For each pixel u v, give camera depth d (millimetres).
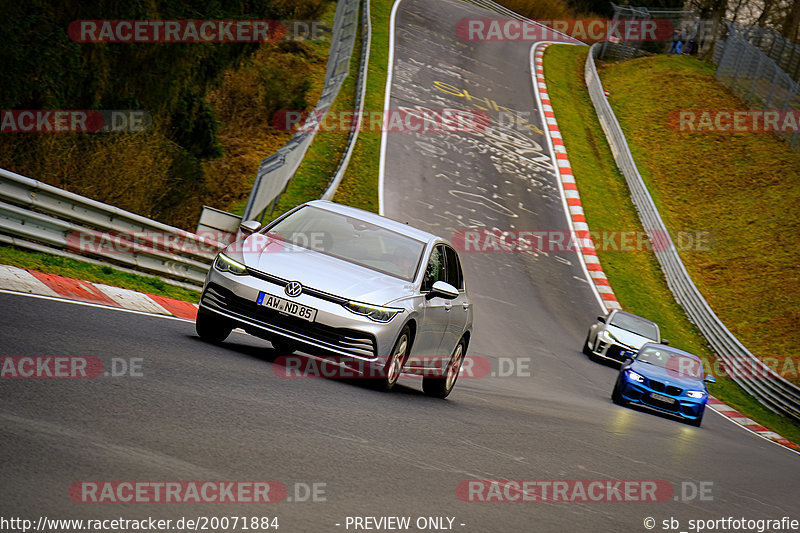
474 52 156750
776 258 109062
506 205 104438
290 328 28688
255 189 54844
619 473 28047
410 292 30719
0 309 26625
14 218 37844
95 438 17219
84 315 29578
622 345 68688
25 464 15008
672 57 175000
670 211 121688
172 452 17531
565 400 47688
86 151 52781
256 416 21969
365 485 18703
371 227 33375
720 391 79312
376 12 159125
